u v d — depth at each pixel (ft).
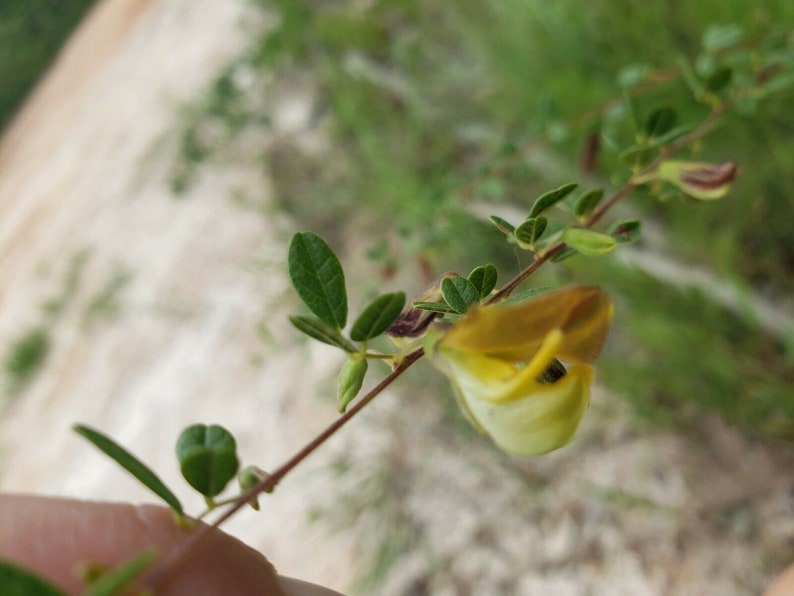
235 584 0.22
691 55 0.45
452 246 0.48
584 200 0.24
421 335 0.19
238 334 0.71
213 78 0.99
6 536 0.22
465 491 0.48
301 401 0.61
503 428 0.16
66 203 1.38
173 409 0.72
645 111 0.44
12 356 1.15
